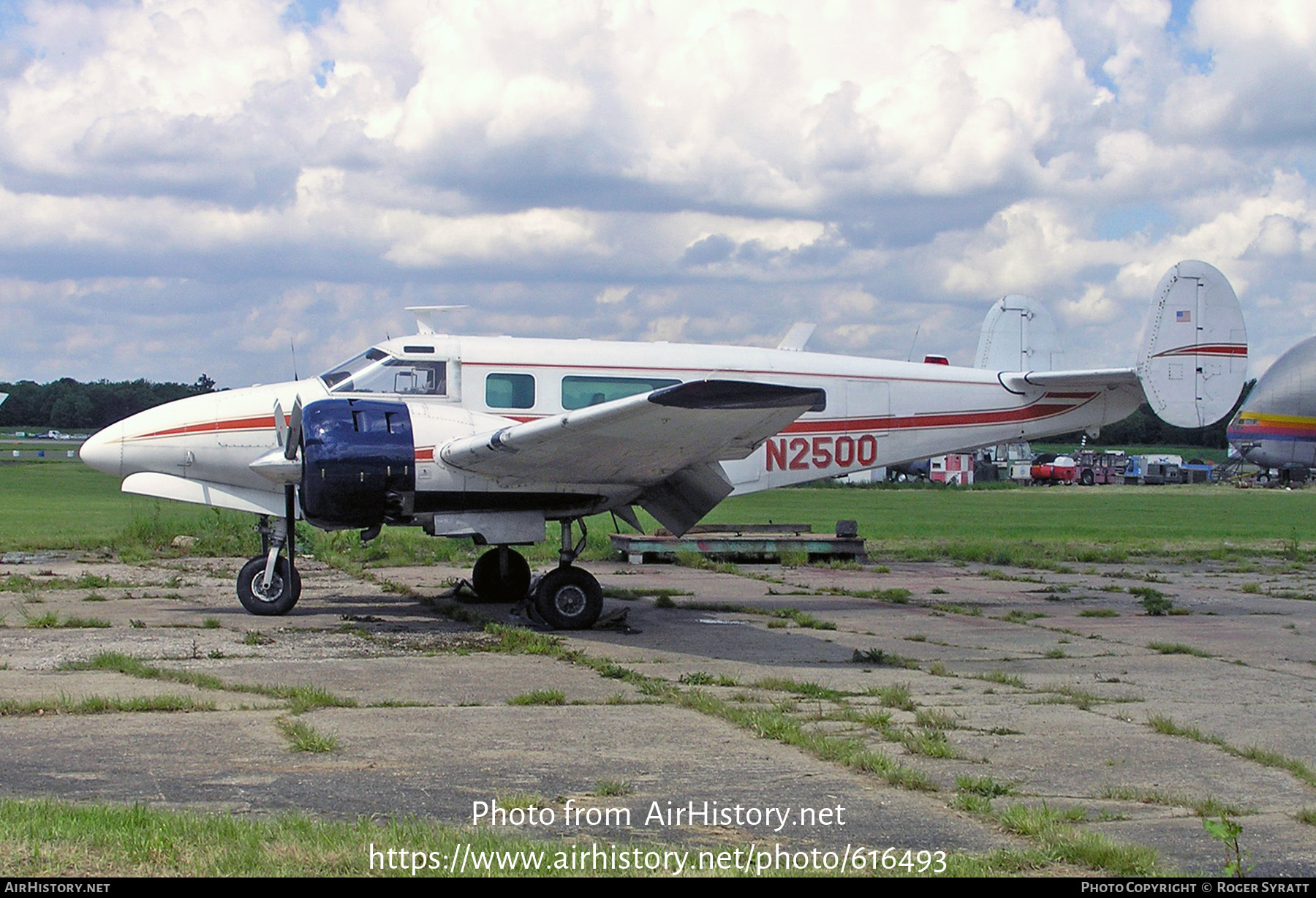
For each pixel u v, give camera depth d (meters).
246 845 4.25
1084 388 15.56
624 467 10.93
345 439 10.65
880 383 14.70
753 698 7.54
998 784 5.53
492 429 11.16
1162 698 7.84
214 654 8.98
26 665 8.17
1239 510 38.91
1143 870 4.30
